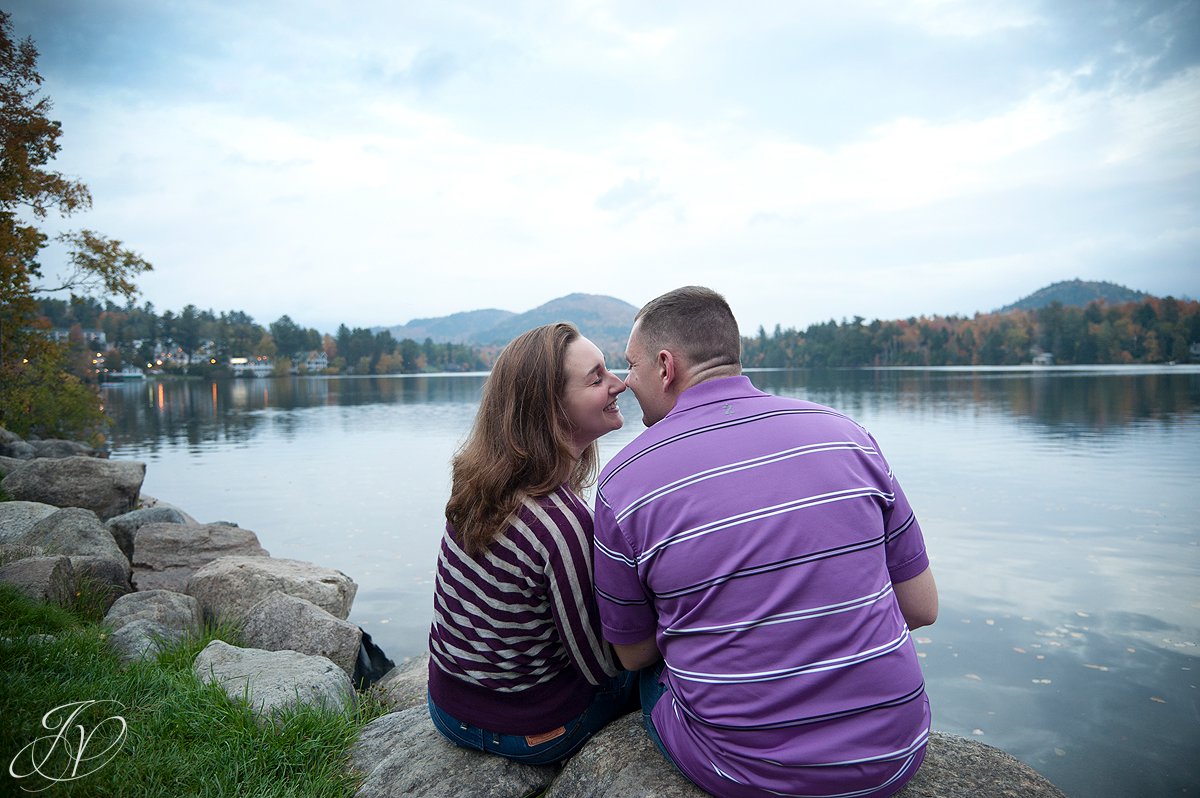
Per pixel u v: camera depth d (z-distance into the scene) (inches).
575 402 79.4
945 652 221.3
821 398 1863.9
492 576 75.9
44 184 753.6
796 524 58.6
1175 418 1117.1
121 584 225.6
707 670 61.2
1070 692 193.3
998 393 1975.9
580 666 78.1
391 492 607.8
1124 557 327.6
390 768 91.7
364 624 265.9
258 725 113.0
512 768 85.3
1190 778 153.5
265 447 1045.2
